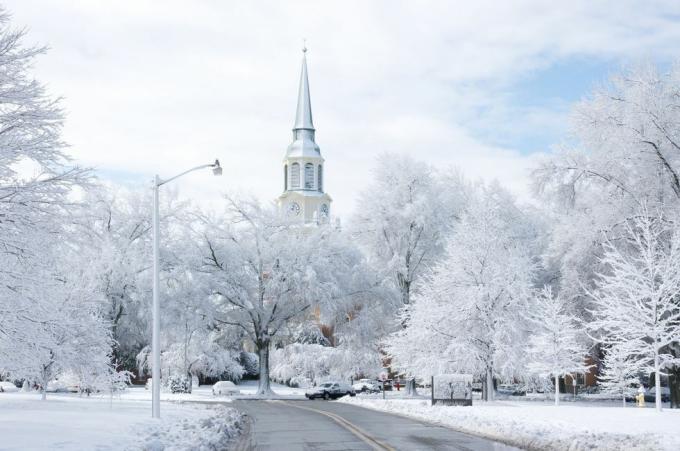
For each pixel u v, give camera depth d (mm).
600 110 40250
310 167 123375
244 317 62344
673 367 37219
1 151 20625
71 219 22656
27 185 21312
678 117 37812
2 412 25078
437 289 44281
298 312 62594
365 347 61844
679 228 33094
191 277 60219
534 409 31125
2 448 15023
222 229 61312
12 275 20781
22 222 21078
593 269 41938
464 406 35250
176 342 70000
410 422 26828
